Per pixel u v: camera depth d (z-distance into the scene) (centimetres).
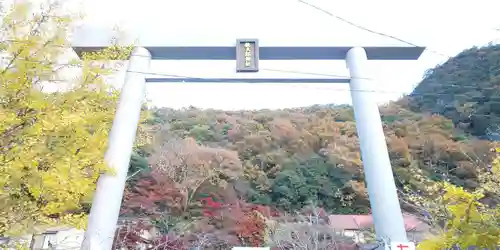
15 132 418
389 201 632
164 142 2042
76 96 472
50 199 455
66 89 475
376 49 791
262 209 1717
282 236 1190
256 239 1434
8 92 429
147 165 1859
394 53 804
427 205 727
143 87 749
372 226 1392
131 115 702
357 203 1933
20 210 442
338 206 1941
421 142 2094
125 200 1658
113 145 662
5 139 416
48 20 463
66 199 462
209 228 1509
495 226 274
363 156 700
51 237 1053
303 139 2352
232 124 2659
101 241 580
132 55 757
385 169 662
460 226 287
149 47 771
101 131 525
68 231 1107
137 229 1330
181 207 1658
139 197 1656
